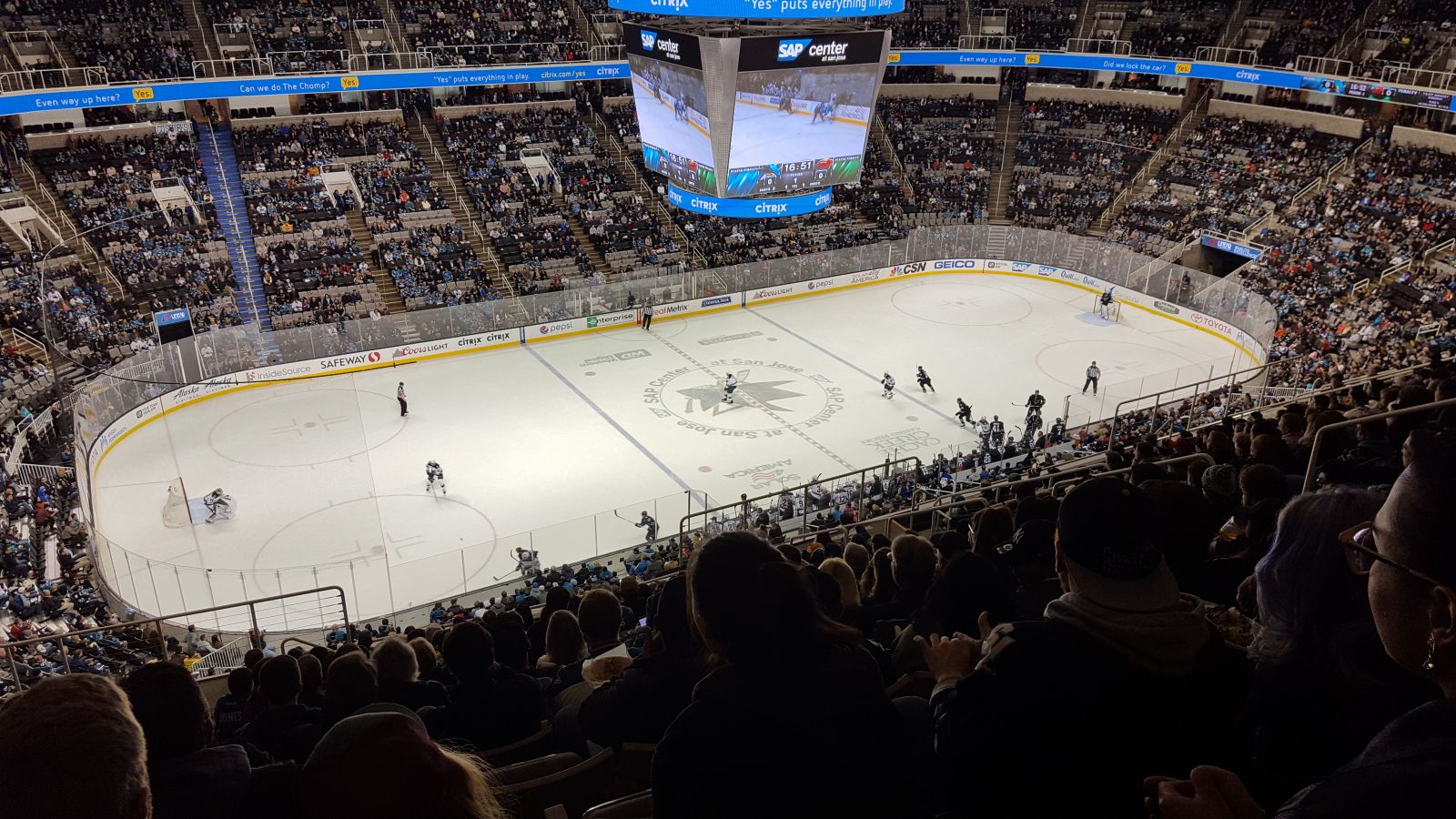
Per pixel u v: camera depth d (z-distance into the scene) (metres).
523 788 4.83
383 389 38.56
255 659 11.59
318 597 24.36
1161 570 3.14
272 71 46.03
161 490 30.50
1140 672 3.04
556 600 11.48
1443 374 14.59
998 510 8.35
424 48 49.88
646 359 41.94
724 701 3.12
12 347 34.19
